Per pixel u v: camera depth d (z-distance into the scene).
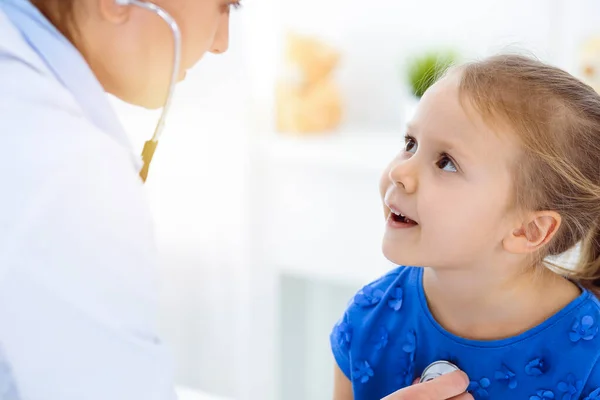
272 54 2.25
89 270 0.65
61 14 0.72
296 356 2.23
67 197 0.63
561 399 0.81
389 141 2.16
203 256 2.21
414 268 0.92
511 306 0.84
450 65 1.01
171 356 0.72
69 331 0.65
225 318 2.22
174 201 2.20
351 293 2.10
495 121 0.79
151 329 0.71
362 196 1.95
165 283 2.23
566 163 0.82
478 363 0.84
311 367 2.24
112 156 0.67
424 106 0.83
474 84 0.81
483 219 0.81
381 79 2.35
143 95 0.79
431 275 0.89
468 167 0.80
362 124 2.41
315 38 2.32
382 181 0.86
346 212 1.99
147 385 0.69
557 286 0.85
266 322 2.19
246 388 2.21
